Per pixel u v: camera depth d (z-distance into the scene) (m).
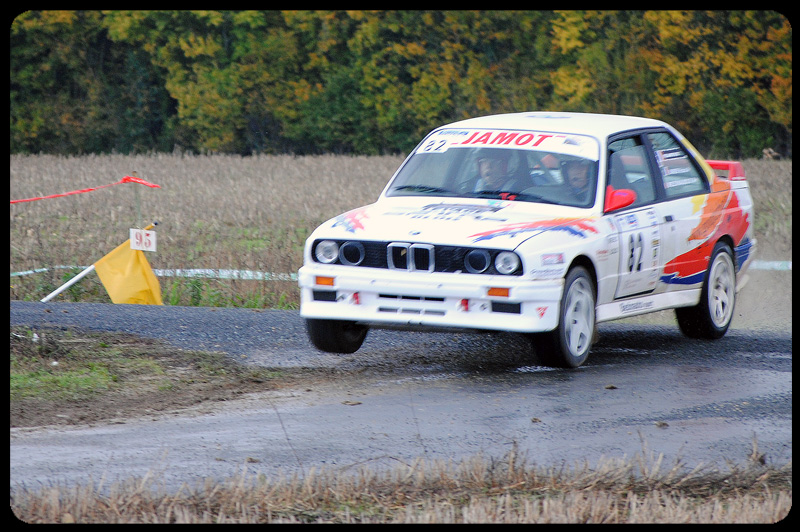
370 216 21.75
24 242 39.75
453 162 23.47
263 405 18.61
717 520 12.78
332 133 135.50
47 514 12.75
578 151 22.91
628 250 22.44
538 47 124.69
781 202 58.97
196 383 20.06
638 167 23.95
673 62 112.00
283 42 136.12
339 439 16.52
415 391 19.73
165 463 15.13
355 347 22.83
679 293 24.45
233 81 136.75
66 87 144.12
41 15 138.00
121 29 138.62
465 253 20.05
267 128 140.12
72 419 17.44
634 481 14.46
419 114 129.50
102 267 30.44
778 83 105.75
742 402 19.19
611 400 19.17
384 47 135.25
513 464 14.47
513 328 19.80
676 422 17.78
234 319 26.50
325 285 20.94
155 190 69.69
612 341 25.23
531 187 22.48
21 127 138.12
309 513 13.04
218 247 40.91
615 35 117.50
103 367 20.88
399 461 15.07
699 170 25.80
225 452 15.76
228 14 137.50
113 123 141.62
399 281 20.30
